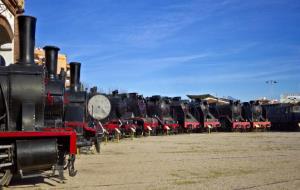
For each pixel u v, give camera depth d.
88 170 13.33
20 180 11.23
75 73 18.17
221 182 11.27
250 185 10.87
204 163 15.38
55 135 10.11
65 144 10.72
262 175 12.58
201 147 22.55
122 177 11.98
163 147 22.50
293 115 49.09
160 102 39.16
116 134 29.28
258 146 23.38
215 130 45.56
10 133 9.57
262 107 50.00
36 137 9.96
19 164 9.63
